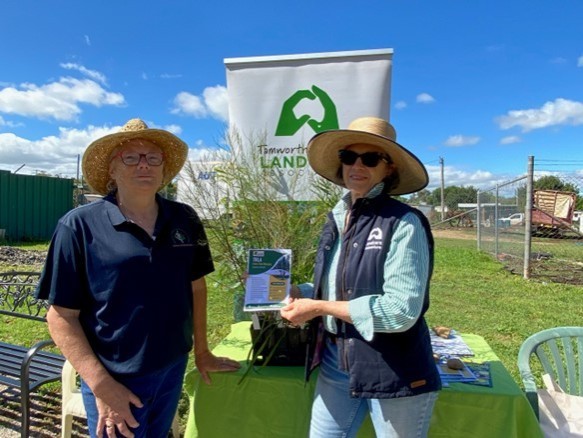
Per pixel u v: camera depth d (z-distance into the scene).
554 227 17.94
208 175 2.20
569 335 2.42
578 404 2.10
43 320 3.41
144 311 1.66
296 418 1.96
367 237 1.58
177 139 1.87
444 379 1.94
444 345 2.42
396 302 1.45
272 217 2.10
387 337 1.54
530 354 2.33
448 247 15.57
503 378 2.00
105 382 1.62
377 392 1.53
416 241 1.50
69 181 16.72
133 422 1.66
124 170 1.73
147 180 1.74
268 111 2.79
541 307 6.51
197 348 2.04
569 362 2.39
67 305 1.62
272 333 2.04
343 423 1.73
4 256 10.23
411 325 1.46
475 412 1.83
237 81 2.83
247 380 2.01
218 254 2.08
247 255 2.00
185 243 1.80
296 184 2.42
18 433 2.96
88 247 1.63
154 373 1.70
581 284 8.40
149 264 1.67
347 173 1.71
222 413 2.03
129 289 1.64
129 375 1.66
